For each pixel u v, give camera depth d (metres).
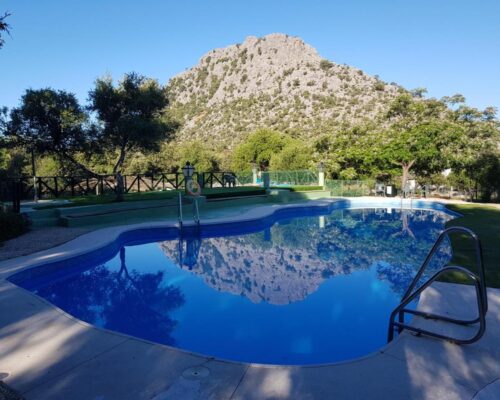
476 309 4.22
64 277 7.10
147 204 14.38
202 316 5.33
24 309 4.43
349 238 11.32
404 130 25.95
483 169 20.41
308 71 114.69
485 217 13.31
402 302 3.87
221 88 127.50
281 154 35.28
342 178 27.16
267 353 4.19
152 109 18.23
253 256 9.08
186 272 7.71
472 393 2.68
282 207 16.22
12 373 3.00
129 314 5.48
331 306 5.65
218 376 2.93
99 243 8.41
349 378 2.89
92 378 2.92
